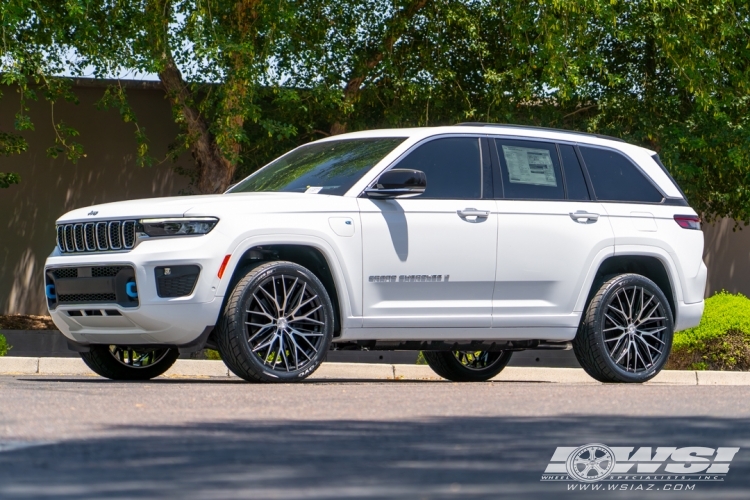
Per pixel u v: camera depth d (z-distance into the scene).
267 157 19.39
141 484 3.28
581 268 9.08
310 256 8.20
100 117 20.50
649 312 9.43
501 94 17.97
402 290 8.37
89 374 11.04
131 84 20.03
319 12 18.22
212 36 15.55
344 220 8.13
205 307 7.64
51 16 15.99
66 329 8.41
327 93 17.19
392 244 8.30
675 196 9.86
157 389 6.98
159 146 20.58
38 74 16.98
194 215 7.70
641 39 19.06
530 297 8.90
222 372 11.09
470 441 4.35
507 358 10.95
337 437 4.44
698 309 9.78
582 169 9.40
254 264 7.99
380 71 18.80
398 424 4.93
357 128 18.92
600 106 19.33
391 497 3.10
